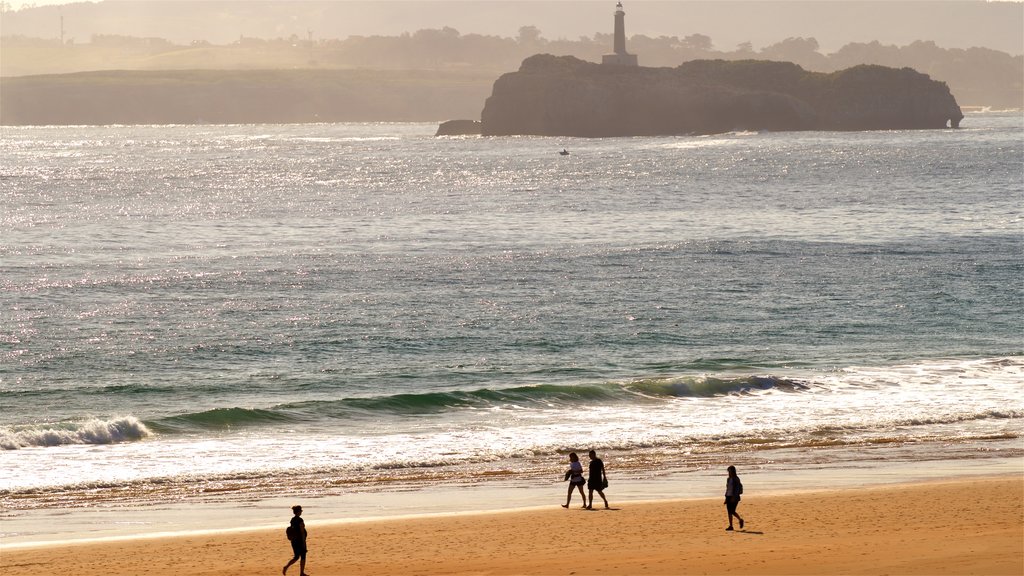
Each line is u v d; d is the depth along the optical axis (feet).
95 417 463.01
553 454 396.37
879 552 248.32
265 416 452.76
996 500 311.68
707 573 234.38
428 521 302.45
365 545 275.18
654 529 287.69
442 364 568.00
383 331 643.45
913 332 637.30
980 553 242.37
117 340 618.03
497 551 265.95
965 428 427.74
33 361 569.64
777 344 609.42
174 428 432.66
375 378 538.47
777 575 230.27
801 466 372.58
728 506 284.41
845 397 484.74
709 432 426.51
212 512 318.86
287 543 278.87
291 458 389.60
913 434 419.74
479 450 401.49
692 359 573.33
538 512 313.12
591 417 454.81
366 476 365.61
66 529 299.58
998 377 519.60
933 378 519.60
